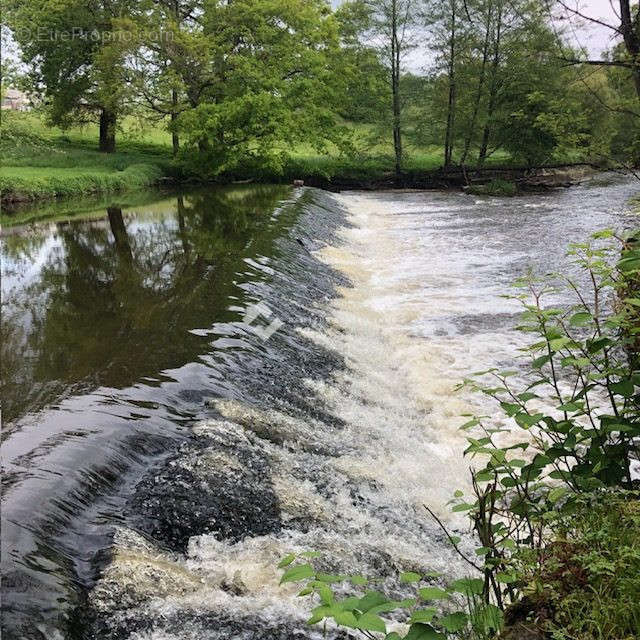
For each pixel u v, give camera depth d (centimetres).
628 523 282
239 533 442
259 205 1958
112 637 327
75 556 367
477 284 1248
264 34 2855
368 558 447
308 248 1458
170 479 462
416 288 1245
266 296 977
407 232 1881
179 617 348
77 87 2925
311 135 2955
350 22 3344
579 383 774
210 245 1327
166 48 2722
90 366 659
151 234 1458
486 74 3066
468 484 586
